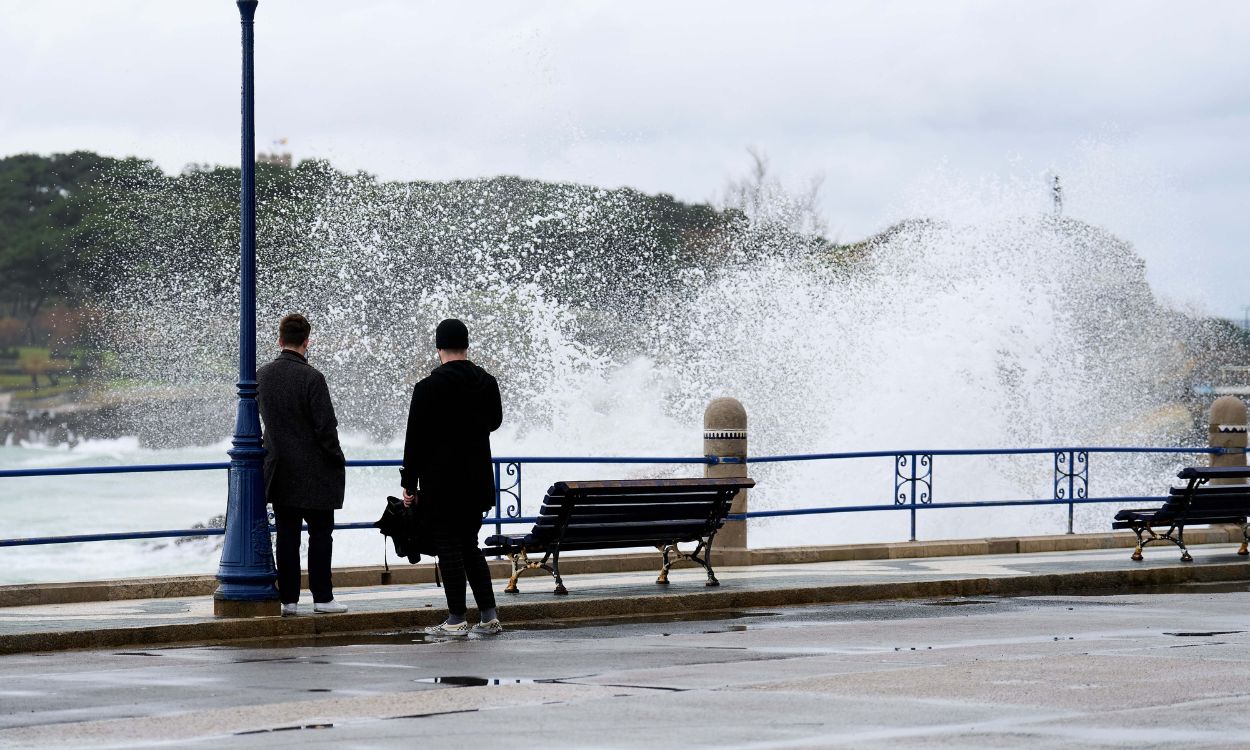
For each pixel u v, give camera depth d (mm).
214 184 96250
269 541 21438
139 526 80188
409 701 14469
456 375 20484
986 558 31859
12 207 113812
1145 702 14312
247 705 14375
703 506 25641
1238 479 37438
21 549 67750
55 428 113375
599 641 20094
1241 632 20906
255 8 21719
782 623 22453
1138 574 29000
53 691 15422
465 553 20891
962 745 12094
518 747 12094
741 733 12703
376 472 74812
